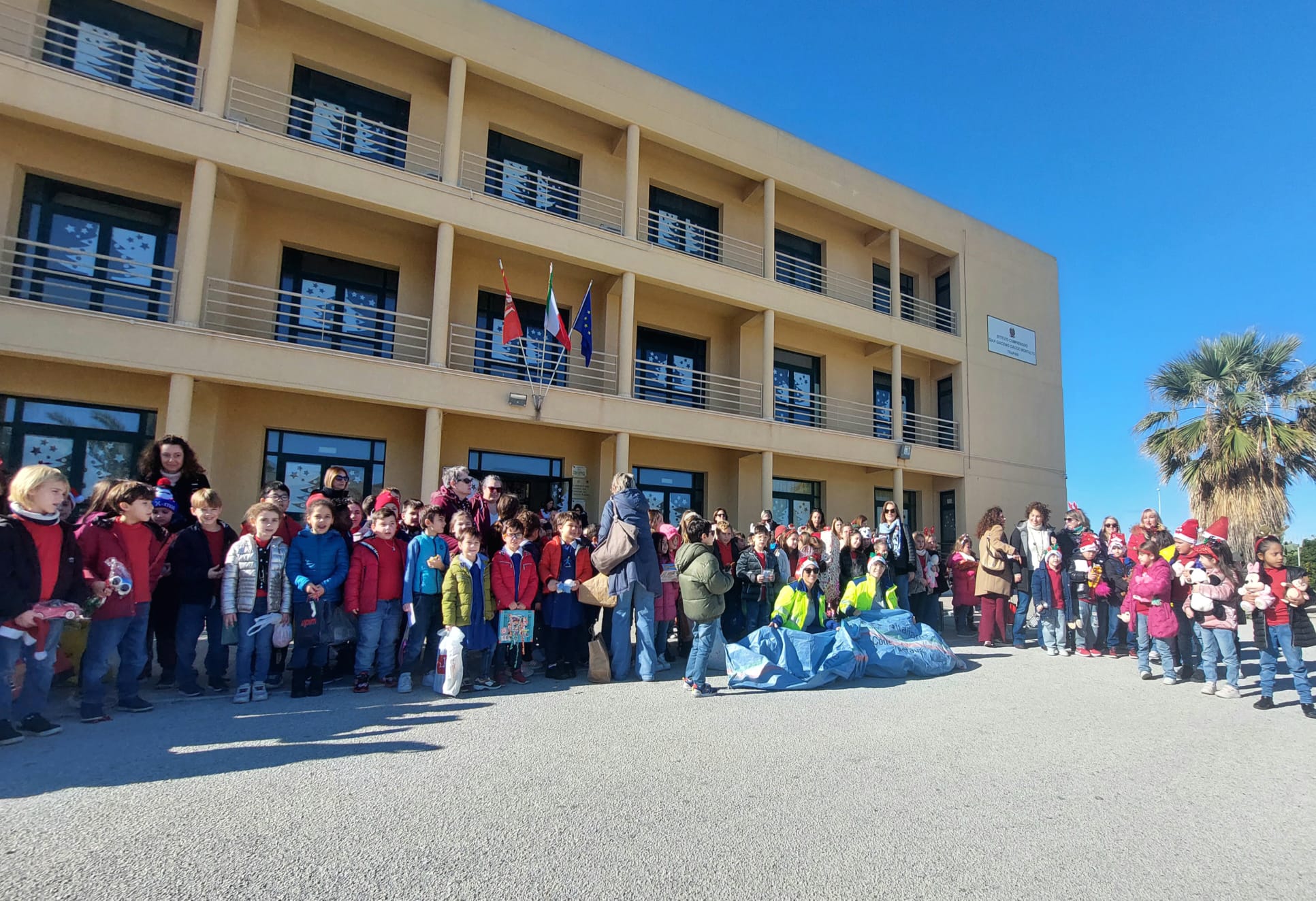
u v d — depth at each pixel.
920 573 10.02
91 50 10.54
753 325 16.62
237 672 5.21
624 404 13.39
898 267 18.17
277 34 11.85
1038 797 3.66
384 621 5.94
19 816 3.01
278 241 11.78
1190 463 15.62
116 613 4.58
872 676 6.85
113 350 9.34
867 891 2.61
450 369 11.73
